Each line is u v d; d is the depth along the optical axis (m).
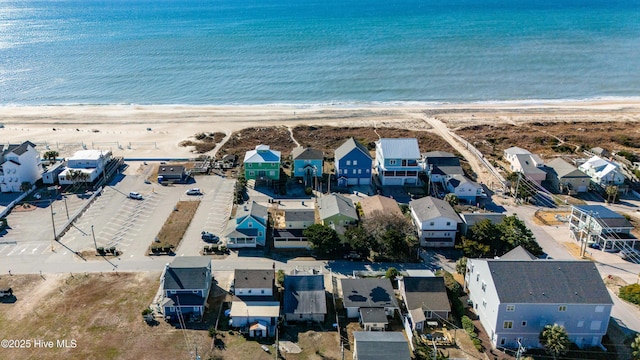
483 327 56.94
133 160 108.25
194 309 57.78
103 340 53.88
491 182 98.19
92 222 80.00
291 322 57.53
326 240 68.56
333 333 55.84
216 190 93.25
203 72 196.75
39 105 157.38
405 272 66.25
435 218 73.25
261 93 169.75
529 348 53.94
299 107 154.38
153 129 131.38
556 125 136.75
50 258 69.50
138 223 79.88
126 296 61.44
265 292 60.03
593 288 53.56
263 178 95.00
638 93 172.38
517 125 136.62
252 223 72.75
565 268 55.28
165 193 91.56
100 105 157.00
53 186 92.88
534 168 97.25
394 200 85.94
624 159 107.38
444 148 117.06
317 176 96.56
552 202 89.81
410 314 56.88
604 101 163.38
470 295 61.62
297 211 77.31
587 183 93.50
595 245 74.19
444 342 54.34
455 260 70.88
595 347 53.97
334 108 153.00
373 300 58.75
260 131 129.50
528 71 198.50
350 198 89.56
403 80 185.25
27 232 76.50
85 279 64.75
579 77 190.88
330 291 63.12
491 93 171.75
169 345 53.31
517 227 72.44
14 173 89.88
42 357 51.22
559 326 52.06
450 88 176.50
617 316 59.00
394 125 135.38
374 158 110.00
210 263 64.88
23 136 125.50
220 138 123.94
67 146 118.00
